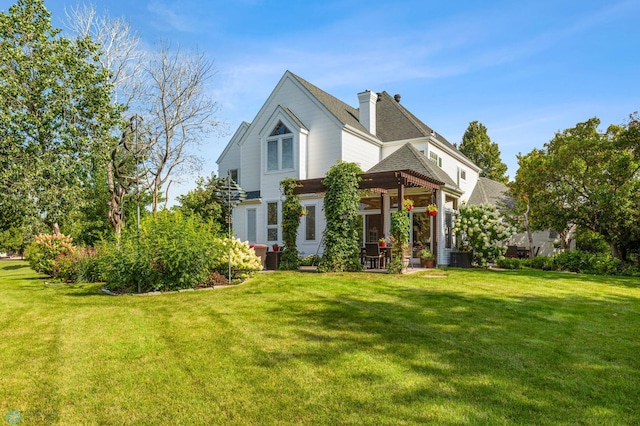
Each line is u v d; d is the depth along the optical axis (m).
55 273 14.95
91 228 26.42
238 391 4.17
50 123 18.89
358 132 19.75
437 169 18.59
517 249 22.45
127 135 18.67
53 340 6.07
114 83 20.39
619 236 16.09
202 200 23.95
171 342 5.86
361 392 4.11
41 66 18.72
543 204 17.42
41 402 3.98
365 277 12.45
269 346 5.61
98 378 4.55
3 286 12.80
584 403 3.88
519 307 8.01
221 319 7.21
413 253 17.64
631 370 4.72
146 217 11.84
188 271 10.96
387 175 13.95
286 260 15.88
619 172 15.90
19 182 18.02
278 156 20.02
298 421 3.55
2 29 18.61
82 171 20.08
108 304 8.94
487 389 4.18
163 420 3.61
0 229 23.69
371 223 18.64
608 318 7.21
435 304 8.27
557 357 5.14
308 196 19.34
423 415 3.62
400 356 5.16
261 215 20.56
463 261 16.50
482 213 17.48
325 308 7.95
